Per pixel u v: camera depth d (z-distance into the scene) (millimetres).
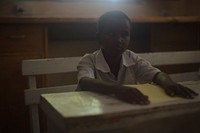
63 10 2820
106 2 2965
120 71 1205
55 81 2367
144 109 681
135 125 497
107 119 648
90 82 912
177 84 871
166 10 3227
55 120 706
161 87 907
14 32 2172
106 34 1135
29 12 2699
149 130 505
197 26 2773
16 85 2232
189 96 786
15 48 2193
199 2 3053
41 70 1406
